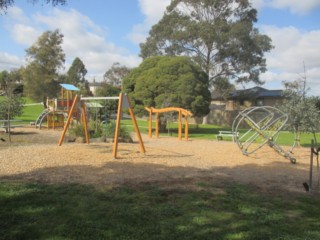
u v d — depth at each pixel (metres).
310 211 5.48
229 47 37.81
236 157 10.62
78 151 9.42
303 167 9.50
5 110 18.20
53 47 43.03
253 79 40.59
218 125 42.91
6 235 4.10
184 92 25.02
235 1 38.97
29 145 11.50
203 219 4.85
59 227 4.37
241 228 4.57
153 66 26.72
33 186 6.10
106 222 4.59
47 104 22.94
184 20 38.31
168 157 9.73
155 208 5.23
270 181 7.55
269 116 12.96
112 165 8.09
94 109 20.94
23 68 42.75
